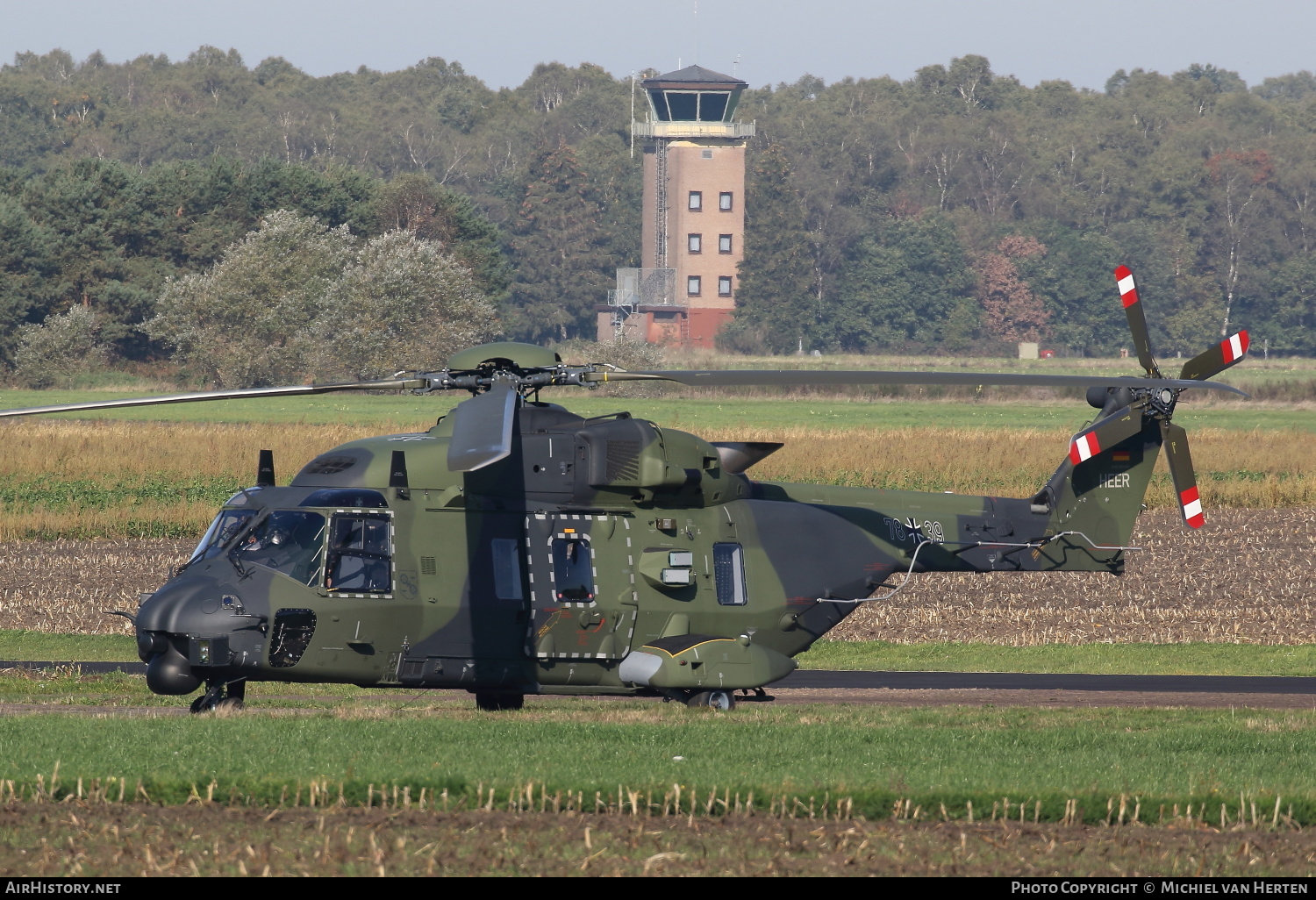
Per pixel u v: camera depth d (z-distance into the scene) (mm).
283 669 53562
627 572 58125
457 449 44844
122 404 49844
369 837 33969
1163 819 37438
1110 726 53375
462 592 55625
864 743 46688
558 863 32375
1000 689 69062
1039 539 66438
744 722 52031
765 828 35719
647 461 58062
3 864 31828
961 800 38000
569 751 43688
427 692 67125
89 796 37344
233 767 40062
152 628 52562
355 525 54812
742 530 61125
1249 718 56625
